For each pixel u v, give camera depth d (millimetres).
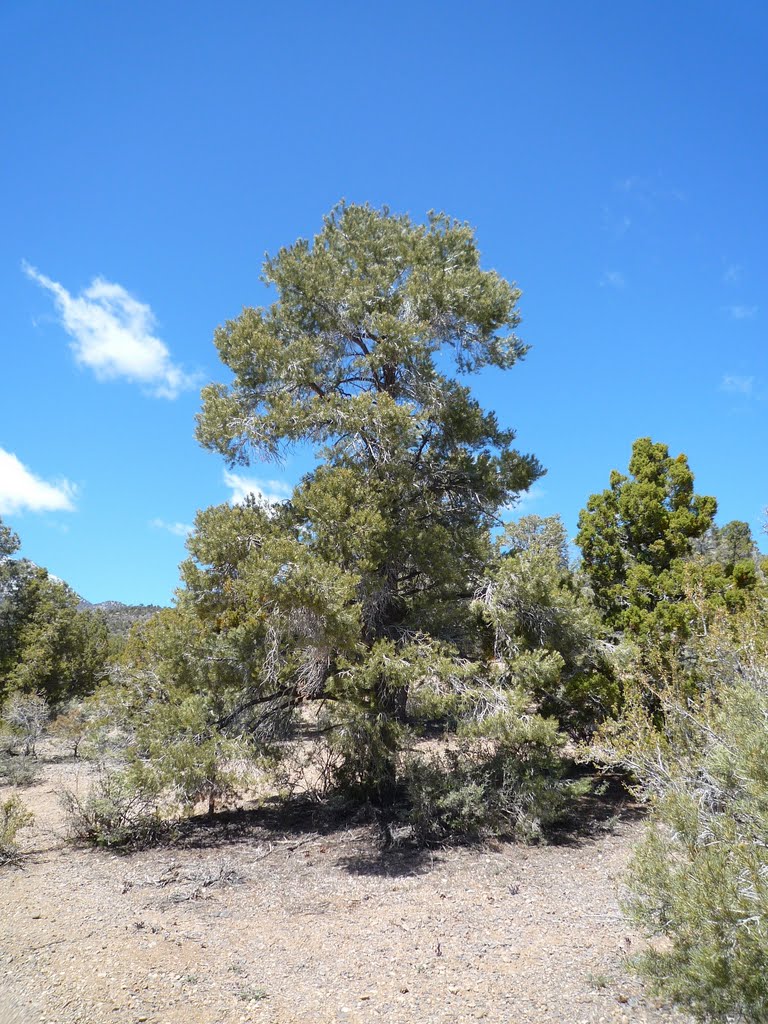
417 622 12648
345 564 11281
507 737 10922
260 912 8062
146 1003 5395
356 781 13250
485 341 13766
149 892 8820
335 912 8055
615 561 14844
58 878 9438
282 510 12453
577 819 12383
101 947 6656
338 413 12133
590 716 12805
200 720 11562
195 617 12430
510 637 12352
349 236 14250
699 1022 4188
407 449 12570
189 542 11812
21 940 6809
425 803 11258
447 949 6660
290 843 11383
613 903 7875
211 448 12836
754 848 4035
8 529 30750
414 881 9312
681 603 12234
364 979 5961
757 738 4328
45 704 24469
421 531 12641
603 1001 5141
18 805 11016
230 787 11977
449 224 14328
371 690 11602
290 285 13500
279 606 10141
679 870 4355
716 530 30172
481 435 14055
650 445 15047
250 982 5898
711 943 3896
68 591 30219
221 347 13305
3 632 29406
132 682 13289
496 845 10969
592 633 12820
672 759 6648
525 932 7070
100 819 11422
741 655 7707
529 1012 5074
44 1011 5172
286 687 12758
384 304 13297
